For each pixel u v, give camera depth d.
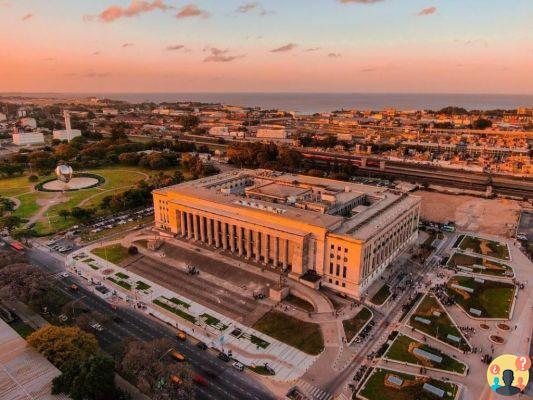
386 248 193.62
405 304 166.88
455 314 159.75
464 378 123.94
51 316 157.00
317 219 186.75
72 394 105.56
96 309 162.62
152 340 142.88
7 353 125.00
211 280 186.38
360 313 160.00
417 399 114.44
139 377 116.12
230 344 141.62
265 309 163.50
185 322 154.62
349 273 171.12
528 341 142.75
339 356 135.38
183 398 110.62
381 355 135.38
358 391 118.25
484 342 142.38
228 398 116.12
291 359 134.12
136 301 168.88
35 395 109.25
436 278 189.50
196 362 131.88
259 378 125.00
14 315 157.00
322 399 116.31
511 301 168.25
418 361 131.50
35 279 163.25
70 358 120.62
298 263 181.88
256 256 197.62
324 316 157.88
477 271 196.50
